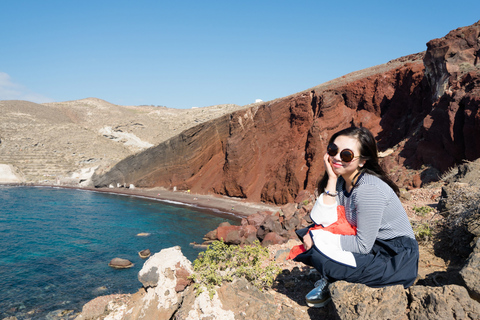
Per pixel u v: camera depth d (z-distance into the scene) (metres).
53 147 103.12
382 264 2.82
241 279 4.23
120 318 4.89
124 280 14.33
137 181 65.19
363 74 42.53
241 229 18.16
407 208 8.98
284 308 3.68
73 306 11.73
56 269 15.88
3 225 27.55
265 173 43.62
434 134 21.97
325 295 3.50
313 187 36.66
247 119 47.41
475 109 18.66
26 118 135.50
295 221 14.80
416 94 32.31
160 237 23.16
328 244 2.92
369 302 2.82
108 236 23.47
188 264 4.89
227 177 46.31
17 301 12.10
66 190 64.00
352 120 38.88
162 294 4.57
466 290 2.71
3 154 93.06
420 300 2.81
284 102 44.88
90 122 175.12
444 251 4.70
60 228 26.42
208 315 3.96
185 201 45.31
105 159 99.56
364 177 2.78
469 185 6.36
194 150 54.44
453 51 24.66
